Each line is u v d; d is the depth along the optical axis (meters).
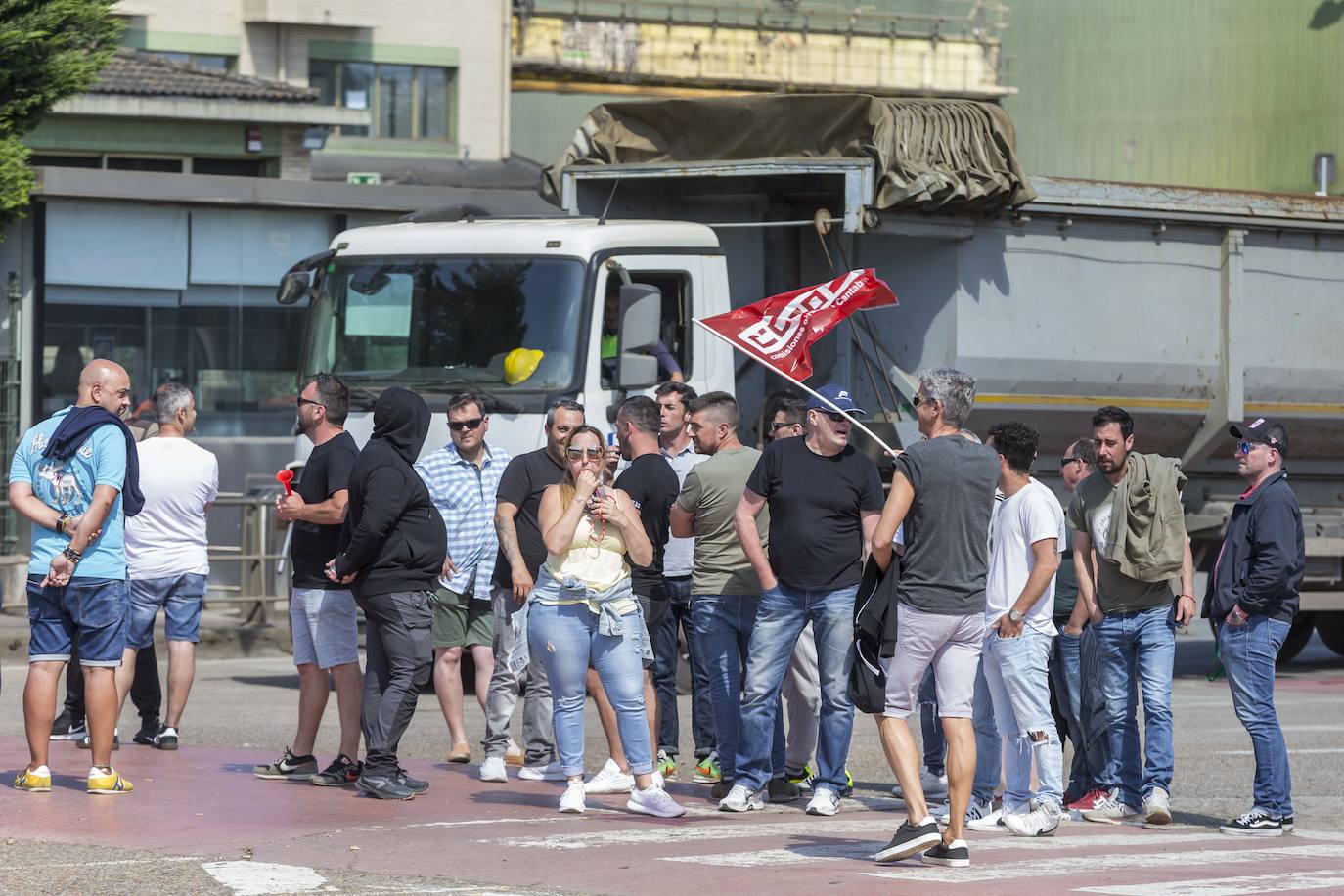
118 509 28.61
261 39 112.31
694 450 33.78
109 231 63.47
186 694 34.62
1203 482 50.84
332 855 23.89
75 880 21.95
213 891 21.45
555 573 27.75
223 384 64.94
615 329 41.12
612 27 119.81
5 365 62.66
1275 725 28.23
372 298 42.19
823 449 27.77
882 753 37.12
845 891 21.42
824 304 31.70
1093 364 46.47
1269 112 97.81
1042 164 108.50
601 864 23.38
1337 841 27.48
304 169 87.56
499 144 117.88
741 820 27.84
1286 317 49.78
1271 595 28.11
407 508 28.52
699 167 43.31
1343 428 51.56
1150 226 47.28
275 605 57.28
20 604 56.84
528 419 40.34
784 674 29.03
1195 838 27.48
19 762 32.06
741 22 120.06
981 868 23.61
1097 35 106.38
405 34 115.50
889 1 121.06
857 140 42.72
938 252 44.09
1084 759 30.38
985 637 27.33
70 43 61.41
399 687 28.77
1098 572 29.20
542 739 31.88
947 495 23.92
